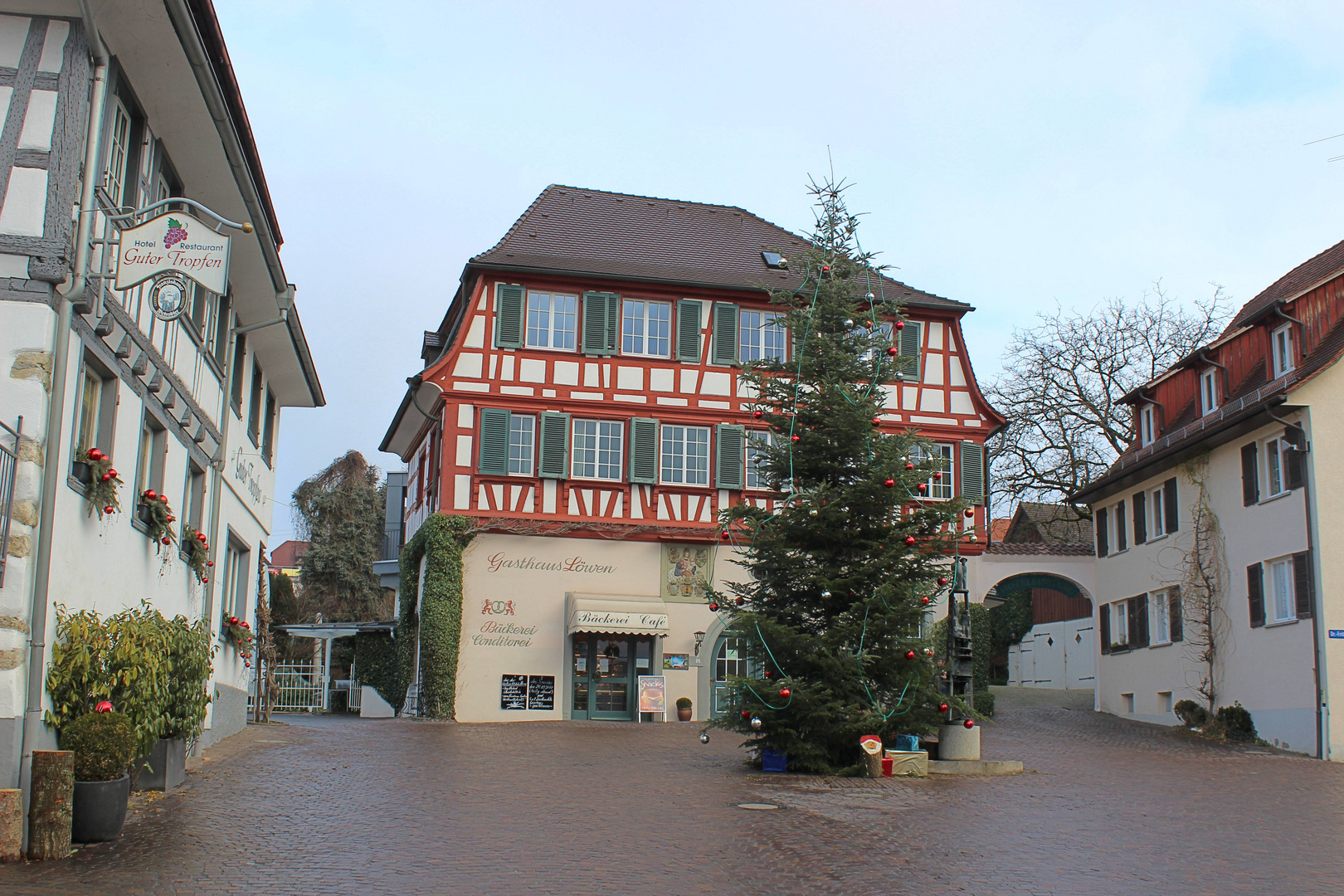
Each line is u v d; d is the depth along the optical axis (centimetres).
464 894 766
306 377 2083
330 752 1597
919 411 2898
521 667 2570
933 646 1595
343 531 4628
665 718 2577
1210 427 2389
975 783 1445
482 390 2641
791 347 1741
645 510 2689
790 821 1098
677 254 2898
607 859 888
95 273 955
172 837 919
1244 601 2334
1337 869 927
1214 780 1584
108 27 1009
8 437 884
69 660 931
